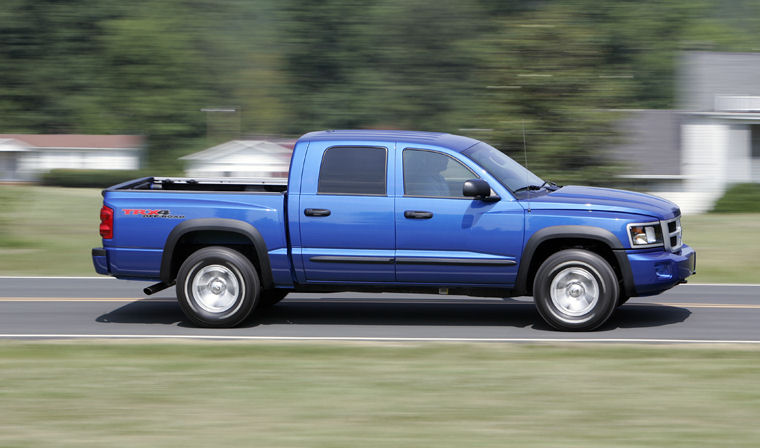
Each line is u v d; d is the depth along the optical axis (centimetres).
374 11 9162
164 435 1003
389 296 1922
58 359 1354
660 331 1549
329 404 1117
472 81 8594
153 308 1808
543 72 4147
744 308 1767
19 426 1038
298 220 1555
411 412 1083
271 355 1376
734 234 3188
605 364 1306
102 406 1116
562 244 1571
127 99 10600
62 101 10875
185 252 1661
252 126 10131
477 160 1555
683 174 5416
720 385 1193
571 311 1531
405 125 9069
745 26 10906
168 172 10194
